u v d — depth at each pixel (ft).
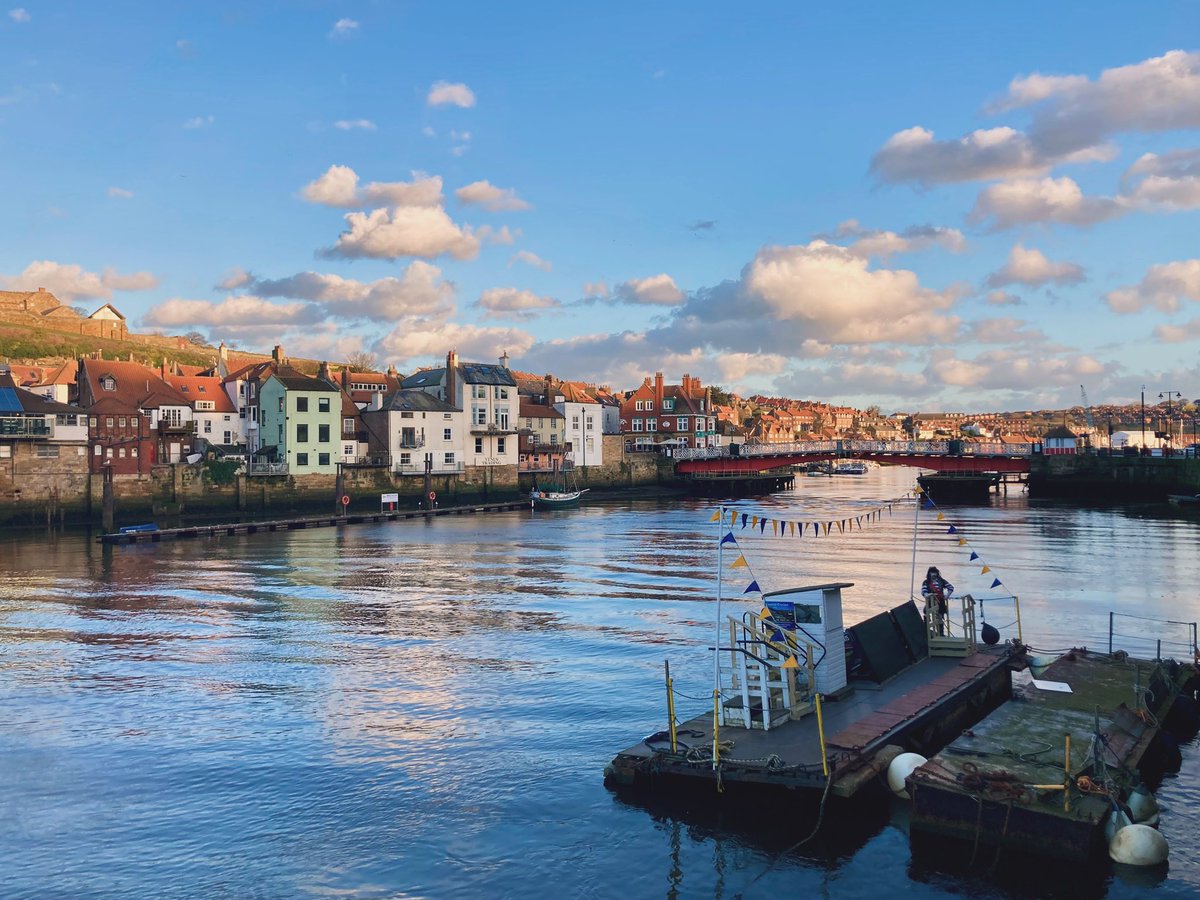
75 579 176.65
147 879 55.72
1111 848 53.83
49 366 495.41
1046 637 116.06
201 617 136.67
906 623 87.56
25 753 77.41
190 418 360.89
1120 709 71.82
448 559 205.26
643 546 229.04
